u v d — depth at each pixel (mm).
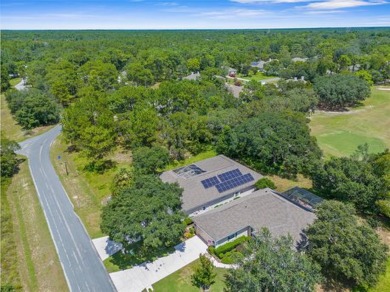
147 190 35000
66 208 45531
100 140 55156
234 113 62156
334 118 82375
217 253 33969
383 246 28672
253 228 35750
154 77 129125
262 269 25062
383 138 68250
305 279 24344
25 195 49594
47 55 161125
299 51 175875
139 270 32938
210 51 170375
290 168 53375
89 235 39156
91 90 92125
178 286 30531
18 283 31797
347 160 41781
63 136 70500
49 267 34031
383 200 37000
